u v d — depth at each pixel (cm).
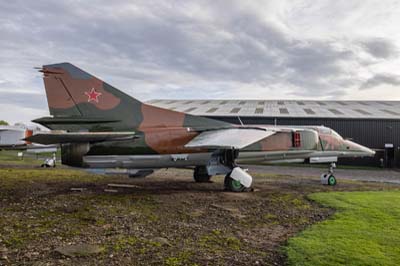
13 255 491
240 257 501
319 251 520
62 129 1098
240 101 3912
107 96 1138
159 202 941
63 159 1090
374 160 2727
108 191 1125
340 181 1598
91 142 1095
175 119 1230
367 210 839
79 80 1105
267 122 2739
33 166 2155
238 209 865
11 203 894
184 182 1430
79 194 1055
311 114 2816
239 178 1172
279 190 1220
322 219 761
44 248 526
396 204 920
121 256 494
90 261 471
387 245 551
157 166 1194
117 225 681
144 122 1180
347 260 481
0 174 1553
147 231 640
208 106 3372
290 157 1390
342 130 2703
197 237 605
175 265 462
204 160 1240
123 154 1130
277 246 559
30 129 2134
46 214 770
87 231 632
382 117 2689
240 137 1127
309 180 1595
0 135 1998
